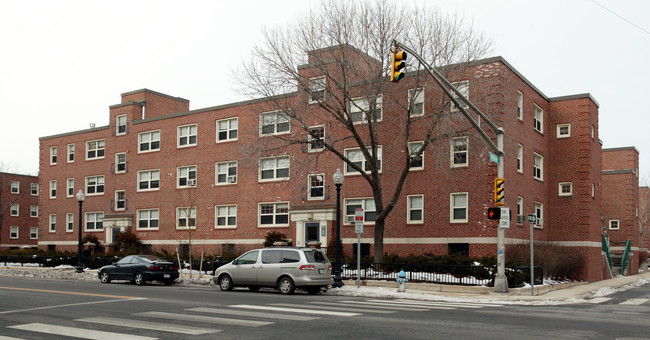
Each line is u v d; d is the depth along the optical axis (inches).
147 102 1831.9
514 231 1182.9
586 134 1373.0
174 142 1685.5
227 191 1562.5
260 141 1173.7
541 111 1380.4
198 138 1633.9
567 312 637.3
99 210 1854.1
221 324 495.8
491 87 1130.0
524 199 1246.3
